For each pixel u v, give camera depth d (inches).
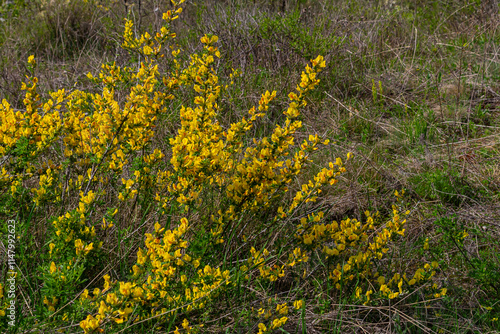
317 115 154.6
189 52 168.6
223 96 145.3
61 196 83.0
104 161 88.2
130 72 112.9
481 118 153.6
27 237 82.4
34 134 80.7
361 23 211.9
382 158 133.9
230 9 198.2
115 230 89.9
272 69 173.8
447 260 94.3
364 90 173.9
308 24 195.2
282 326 75.2
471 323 79.0
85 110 90.4
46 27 214.8
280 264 89.7
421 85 169.9
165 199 81.3
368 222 81.2
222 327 73.8
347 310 76.8
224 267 79.3
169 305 69.1
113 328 65.6
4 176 79.6
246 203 82.3
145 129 89.4
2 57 185.9
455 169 124.6
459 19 233.8
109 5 219.8
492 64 181.9
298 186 117.0
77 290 77.7
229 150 91.0
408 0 255.8
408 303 81.6
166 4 216.2
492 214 107.7
